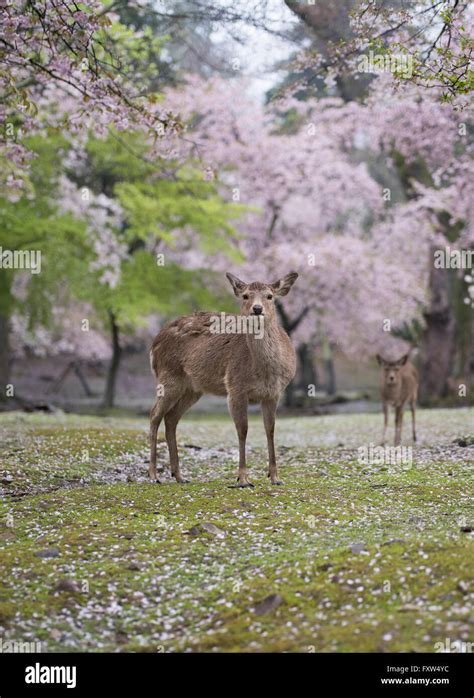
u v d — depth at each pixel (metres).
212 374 7.97
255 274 24.69
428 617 4.34
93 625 4.82
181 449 10.50
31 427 12.23
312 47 14.48
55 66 9.49
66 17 8.85
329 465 9.15
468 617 4.25
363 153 34.56
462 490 7.34
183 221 21.30
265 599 4.84
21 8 8.95
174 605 5.02
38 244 19.47
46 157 19.53
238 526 6.33
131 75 13.01
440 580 4.74
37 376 34.78
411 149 19.50
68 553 5.76
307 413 22.72
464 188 19.83
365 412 22.16
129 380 35.16
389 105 16.44
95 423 13.95
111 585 5.27
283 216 26.02
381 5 10.22
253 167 23.17
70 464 9.09
